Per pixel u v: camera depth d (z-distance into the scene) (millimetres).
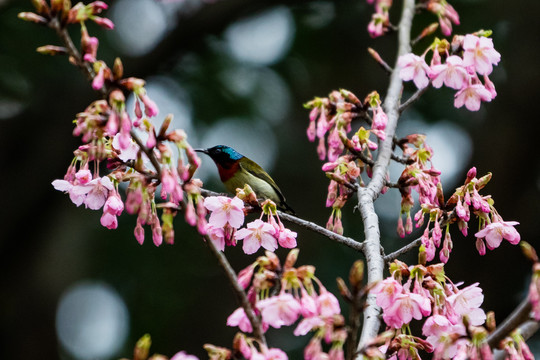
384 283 4469
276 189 9602
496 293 14484
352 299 3541
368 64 14820
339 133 6113
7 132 15352
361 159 6137
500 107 15102
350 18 14453
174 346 14406
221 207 5051
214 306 14641
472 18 13164
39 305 15320
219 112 13805
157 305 14305
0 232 15500
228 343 14430
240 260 14922
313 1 14383
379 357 3582
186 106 13844
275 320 3711
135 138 3965
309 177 15344
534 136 14891
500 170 15016
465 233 5227
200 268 14398
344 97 6496
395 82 7176
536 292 3451
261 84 14086
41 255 15656
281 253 14297
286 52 14164
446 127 14914
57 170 15578
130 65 14203
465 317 3717
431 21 12406
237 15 14461
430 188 5691
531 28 14125
